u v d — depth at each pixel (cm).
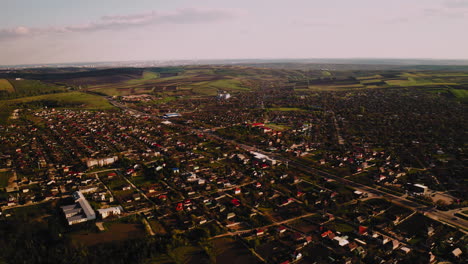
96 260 12106
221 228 14425
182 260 12244
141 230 14212
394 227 14375
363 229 14038
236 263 12056
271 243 13325
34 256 12344
